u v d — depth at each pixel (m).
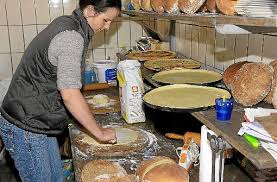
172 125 1.41
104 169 1.13
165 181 1.00
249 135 0.85
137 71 1.59
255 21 0.78
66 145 2.40
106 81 2.46
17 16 2.73
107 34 2.91
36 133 1.50
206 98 1.38
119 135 1.46
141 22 2.93
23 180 1.61
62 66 1.26
